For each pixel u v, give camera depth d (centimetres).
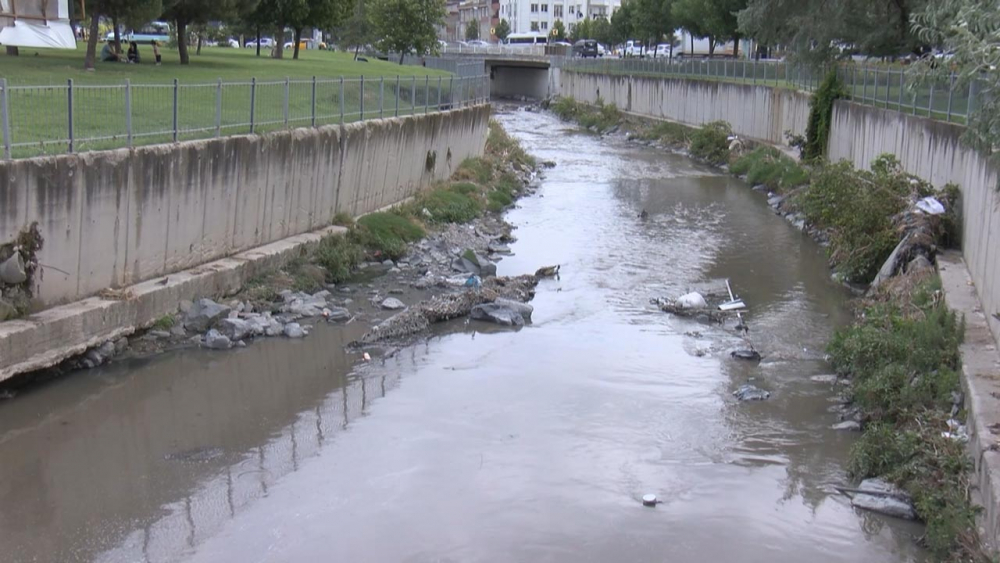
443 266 2300
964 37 1141
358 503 1157
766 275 2284
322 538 1074
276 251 2011
